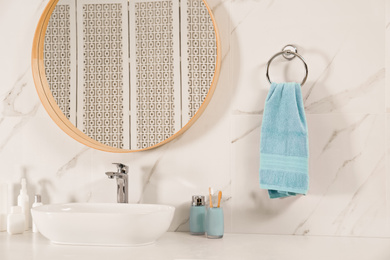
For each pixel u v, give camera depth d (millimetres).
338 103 1712
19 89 1884
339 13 1717
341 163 1707
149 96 1783
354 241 1609
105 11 1818
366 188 1693
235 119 1765
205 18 1750
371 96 1697
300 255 1397
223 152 1768
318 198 1715
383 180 1687
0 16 1888
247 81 1761
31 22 1884
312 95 1725
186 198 1782
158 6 1782
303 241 1606
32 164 1873
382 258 1368
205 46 1748
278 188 1625
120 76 1806
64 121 1838
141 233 1487
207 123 1778
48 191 1859
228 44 1772
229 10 1774
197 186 1777
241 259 1349
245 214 1752
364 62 1703
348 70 1709
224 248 1493
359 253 1426
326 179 1712
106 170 1837
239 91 1764
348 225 1698
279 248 1494
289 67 1738
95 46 1822
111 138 1807
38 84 1850
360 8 1707
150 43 1785
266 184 1641
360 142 1699
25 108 1880
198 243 1570
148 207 1682
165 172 1797
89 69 1825
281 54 1738
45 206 1662
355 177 1698
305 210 1721
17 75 1886
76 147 1854
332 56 1718
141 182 1810
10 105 1888
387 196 1683
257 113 1754
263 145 1657
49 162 1864
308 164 1653
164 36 1777
